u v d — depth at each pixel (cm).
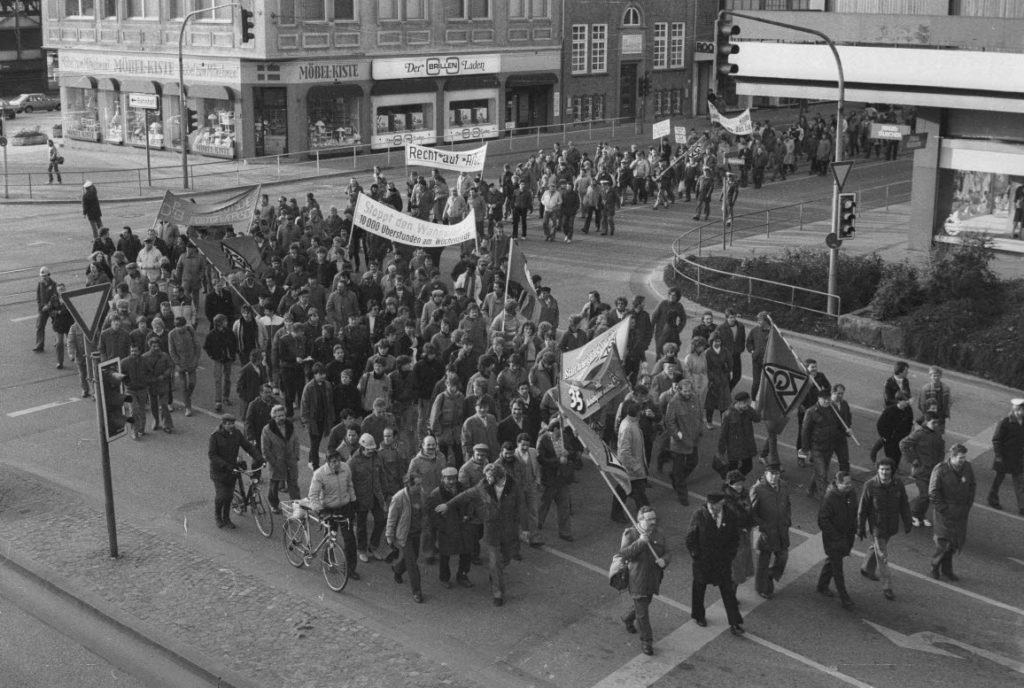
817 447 1798
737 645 1404
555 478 1672
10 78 8794
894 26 3509
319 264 2734
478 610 1492
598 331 2127
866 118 5784
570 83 6769
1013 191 3403
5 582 1599
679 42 7388
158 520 1772
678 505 1820
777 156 5081
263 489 1825
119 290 2398
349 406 1877
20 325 2847
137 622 1462
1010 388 2416
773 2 5875
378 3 5722
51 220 4253
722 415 2052
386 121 5872
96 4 6109
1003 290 2773
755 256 3319
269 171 5294
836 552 1484
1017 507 1833
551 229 3797
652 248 3709
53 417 2230
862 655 1382
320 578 1584
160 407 2206
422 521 1503
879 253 3484
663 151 4688
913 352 2597
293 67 5444
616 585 1378
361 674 1331
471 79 6191
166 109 5878
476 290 2605
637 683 1316
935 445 1728
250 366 1966
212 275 2877
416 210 3622
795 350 2667
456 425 1820
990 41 3375
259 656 1375
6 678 1353
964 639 1424
